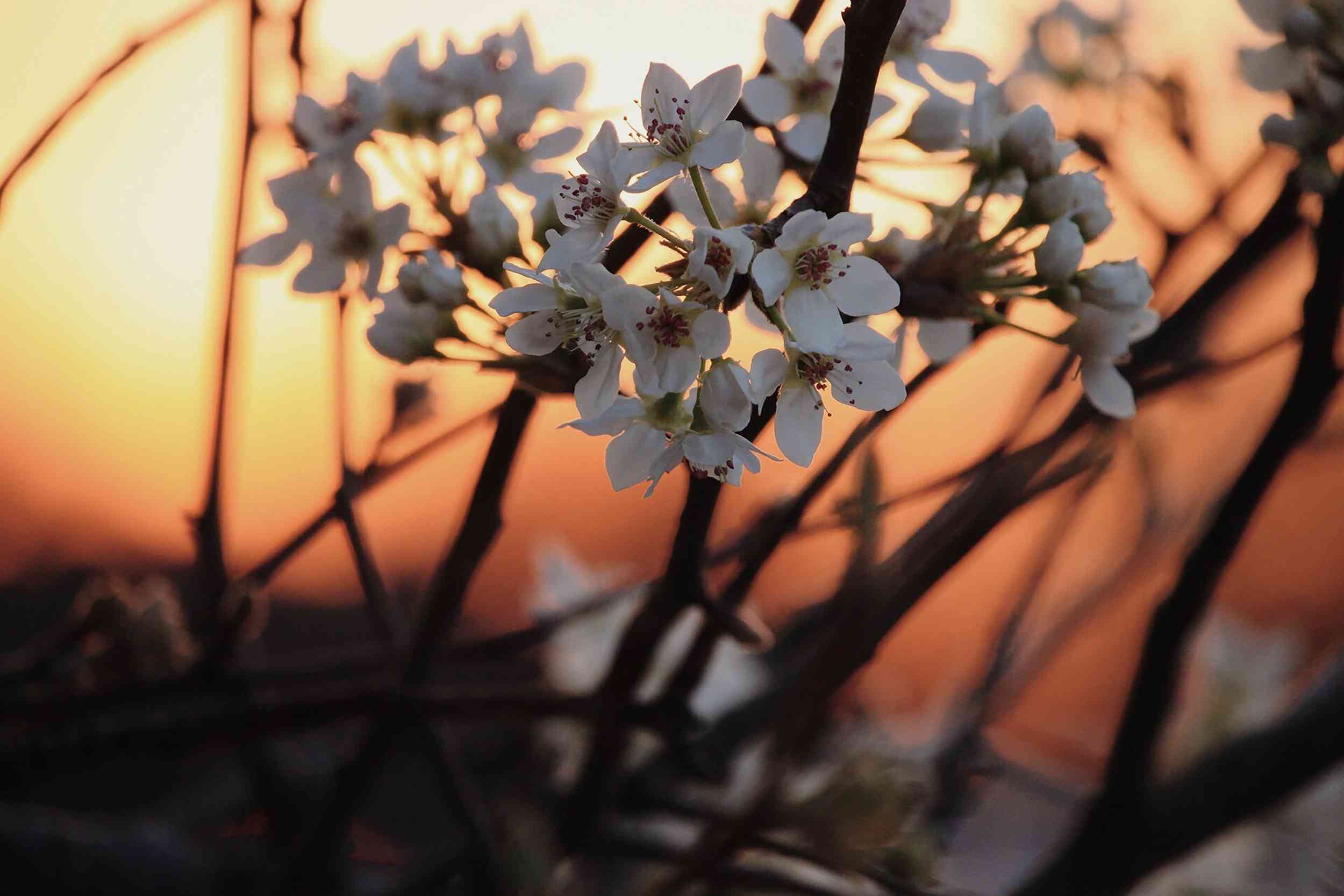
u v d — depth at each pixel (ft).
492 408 1.95
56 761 1.96
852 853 1.74
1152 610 1.93
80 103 1.91
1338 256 1.76
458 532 1.82
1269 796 2.02
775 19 1.74
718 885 1.80
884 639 1.69
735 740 2.14
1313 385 1.79
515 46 1.80
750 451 1.59
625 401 1.59
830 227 1.57
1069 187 1.67
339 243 1.80
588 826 1.99
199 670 2.06
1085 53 2.16
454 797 1.98
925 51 1.74
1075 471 1.76
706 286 1.57
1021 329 1.69
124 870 2.11
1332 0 1.79
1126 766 2.00
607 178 1.58
